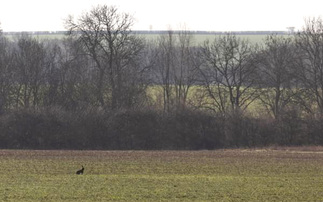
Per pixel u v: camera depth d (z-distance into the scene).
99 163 188.50
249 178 159.50
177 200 128.75
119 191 138.75
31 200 128.12
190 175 164.50
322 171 172.75
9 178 158.50
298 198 132.38
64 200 128.25
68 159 198.38
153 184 148.50
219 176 162.75
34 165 183.50
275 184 150.00
